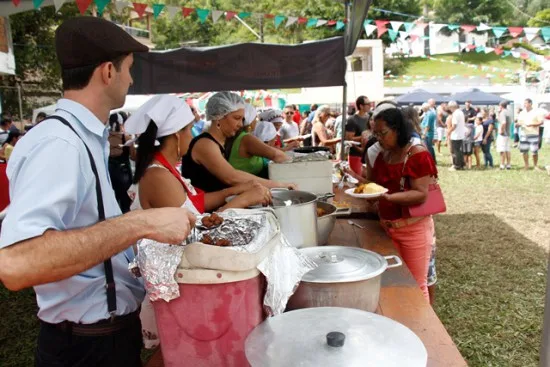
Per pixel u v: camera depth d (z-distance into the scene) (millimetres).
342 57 5020
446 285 3967
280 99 16766
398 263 1617
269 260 1146
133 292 1287
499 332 3115
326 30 25609
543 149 15117
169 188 1709
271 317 1130
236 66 5012
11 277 886
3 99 13414
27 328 3402
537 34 6078
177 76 5027
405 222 2615
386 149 2709
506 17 40062
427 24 6281
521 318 3301
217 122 2768
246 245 1107
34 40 13711
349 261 1459
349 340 988
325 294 1314
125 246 986
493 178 9648
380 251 2182
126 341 1276
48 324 1227
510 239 5277
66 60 1133
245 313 1096
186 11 4512
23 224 913
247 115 3551
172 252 1078
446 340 1330
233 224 1246
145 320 1630
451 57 50656
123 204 2918
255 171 3207
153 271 1071
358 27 3645
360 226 2682
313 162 2826
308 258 1368
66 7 12727
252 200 1946
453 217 6422
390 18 32719
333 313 1141
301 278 1326
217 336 1102
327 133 9422
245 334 1107
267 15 4965
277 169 2822
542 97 21109
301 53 4996
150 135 1715
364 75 21531
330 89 16812
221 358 1116
